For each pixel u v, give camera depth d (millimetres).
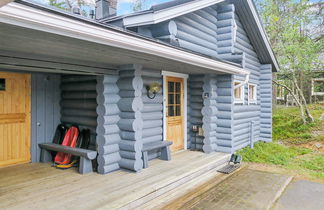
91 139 4617
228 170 4984
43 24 1803
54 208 2811
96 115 4449
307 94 13469
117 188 3428
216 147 5996
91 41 2252
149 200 3359
